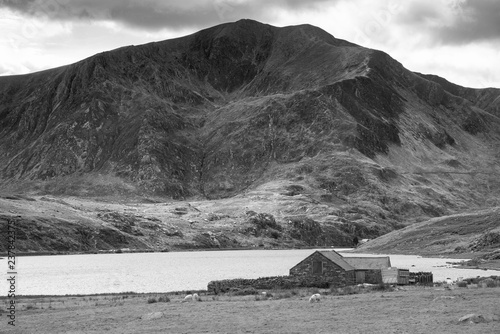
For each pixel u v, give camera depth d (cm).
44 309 7025
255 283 9112
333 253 9719
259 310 6231
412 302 6388
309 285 9088
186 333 5156
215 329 5278
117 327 5559
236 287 8850
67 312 6644
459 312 5628
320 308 6206
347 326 5188
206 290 9381
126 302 7569
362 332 4919
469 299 6431
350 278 9231
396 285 8994
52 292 10525
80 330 5478
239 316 5891
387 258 9738
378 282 9300
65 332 5406
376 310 5941
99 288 11188
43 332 5453
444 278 10881
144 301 7606
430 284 9156
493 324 5016
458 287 8219
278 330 5131
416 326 5062
